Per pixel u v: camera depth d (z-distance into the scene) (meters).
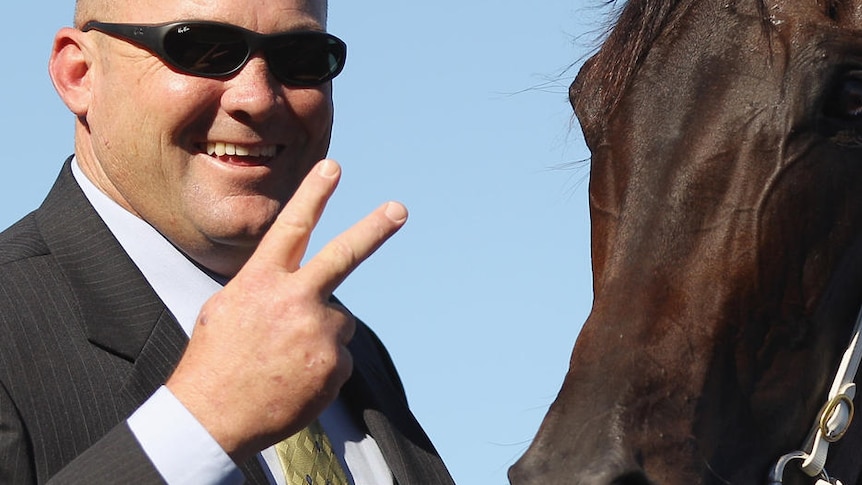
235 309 3.89
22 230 4.62
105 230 4.55
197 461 3.84
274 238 3.93
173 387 3.89
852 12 4.07
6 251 4.50
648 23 4.23
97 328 4.34
